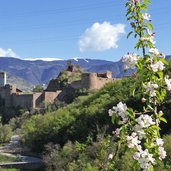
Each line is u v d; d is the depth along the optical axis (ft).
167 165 140.77
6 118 530.27
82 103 334.44
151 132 32.35
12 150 359.05
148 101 34.04
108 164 35.17
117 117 33.09
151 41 34.68
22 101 537.65
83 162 190.60
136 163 32.01
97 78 503.20
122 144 32.86
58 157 231.71
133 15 35.73
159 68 33.14
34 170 283.79
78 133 275.39
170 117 211.20
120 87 284.20
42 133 315.99
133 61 33.81
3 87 563.48
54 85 554.87
